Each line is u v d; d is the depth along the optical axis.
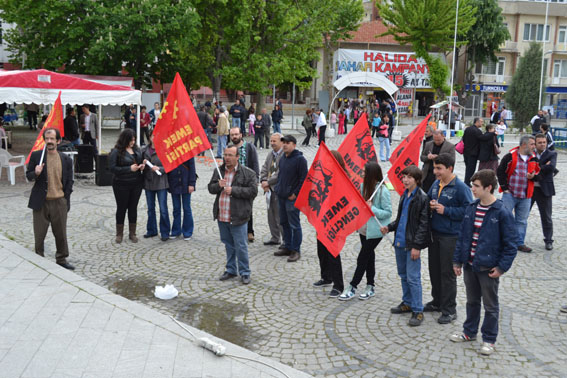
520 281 7.45
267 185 8.91
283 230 8.50
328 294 6.94
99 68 25.39
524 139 8.72
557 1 51.81
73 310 5.73
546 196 8.95
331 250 6.63
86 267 7.86
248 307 6.48
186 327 5.44
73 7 23.95
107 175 14.44
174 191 9.23
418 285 5.94
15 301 5.93
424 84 46.34
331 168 6.57
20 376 4.35
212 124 21.08
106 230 9.91
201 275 7.62
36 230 7.70
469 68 47.75
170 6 24.80
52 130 7.50
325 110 44.59
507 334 5.71
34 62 26.14
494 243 5.11
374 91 46.56
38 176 7.55
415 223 5.85
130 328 5.34
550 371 4.90
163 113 8.05
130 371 4.49
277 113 26.94
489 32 44.09
